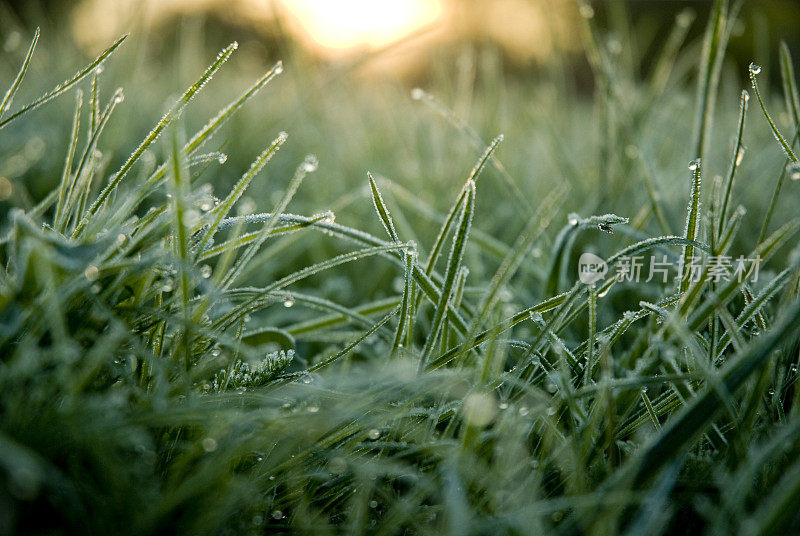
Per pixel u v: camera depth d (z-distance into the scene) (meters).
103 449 0.37
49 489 0.37
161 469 0.40
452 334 0.46
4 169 0.60
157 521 0.37
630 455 0.42
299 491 0.40
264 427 0.39
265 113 0.86
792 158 0.44
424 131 0.79
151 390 0.40
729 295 0.41
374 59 0.64
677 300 0.43
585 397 0.43
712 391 0.38
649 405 0.41
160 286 0.41
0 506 0.36
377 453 0.42
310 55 0.68
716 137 0.82
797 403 0.41
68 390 0.38
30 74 0.90
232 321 0.42
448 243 0.60
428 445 0.40
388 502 0.41
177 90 0.96
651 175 0.53
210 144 0.83
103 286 0.40
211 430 0.38
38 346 0.39
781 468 0.40
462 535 0.37
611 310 0.53
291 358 0.42
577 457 0.39
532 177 0.77
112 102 0.43
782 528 0.37
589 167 0.73
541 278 0.53
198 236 0.42
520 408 0.41
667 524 0.40
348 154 0.86
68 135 0.76
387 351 0.48
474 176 0.42
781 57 0.47
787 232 0.43
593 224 0.45
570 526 0.38
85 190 0.43
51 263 0.38
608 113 0.59
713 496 0.40
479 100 0.96
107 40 0.85
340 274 0.63
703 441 0.42
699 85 0.51
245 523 0.39
